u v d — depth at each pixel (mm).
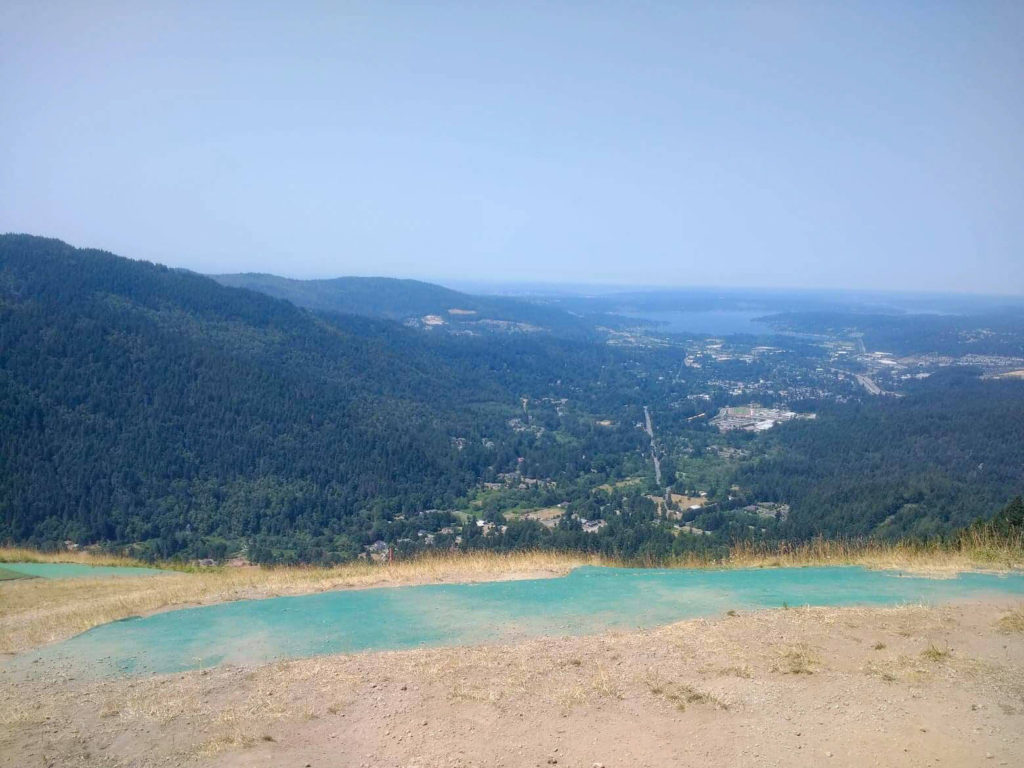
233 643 6730
